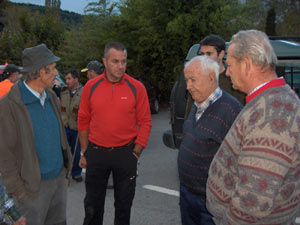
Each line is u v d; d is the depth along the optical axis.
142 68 12.99
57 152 2.34
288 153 1.22
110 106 2.70
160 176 4.87
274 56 1.41
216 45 2.99
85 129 2.97
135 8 13.16
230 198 1.50
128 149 2.80
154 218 3.50
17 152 2.09
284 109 1.26
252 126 1.30
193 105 2.28
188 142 2.14
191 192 2.18
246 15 12.73
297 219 3.33
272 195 1.23
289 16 21.34
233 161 1.44
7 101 2.04
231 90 3.01
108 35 13.37
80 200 4.02
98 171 2.79
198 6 11.49
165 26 12.08
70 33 15.22
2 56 17.97
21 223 1.74
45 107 2.30
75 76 4.50
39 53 2.17
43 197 2.24
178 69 11.98
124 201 2.85
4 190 1.63
